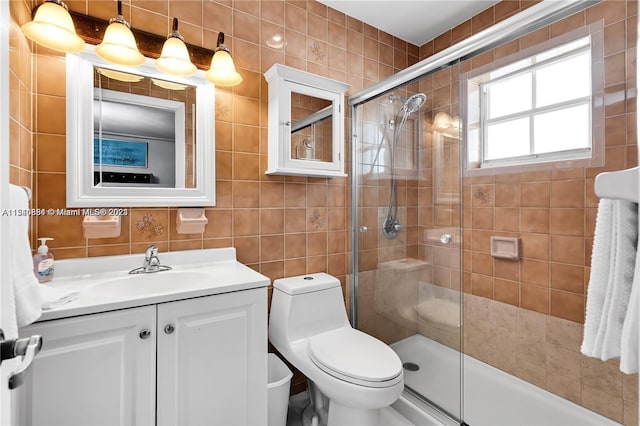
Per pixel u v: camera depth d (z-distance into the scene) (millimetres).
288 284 1659
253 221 1702
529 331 1790
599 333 526
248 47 1701
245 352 1227
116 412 986
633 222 500
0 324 514
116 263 1333
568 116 1627
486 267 1999
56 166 1240
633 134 1346
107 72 1346
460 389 1517
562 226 1653
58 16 1095
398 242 1825
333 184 2023
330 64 2021
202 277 1396
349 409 1336
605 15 1405
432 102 1648
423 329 1695
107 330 973
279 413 1469
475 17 2123
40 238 1188
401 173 1809
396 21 2199
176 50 1335
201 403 1132
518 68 1764
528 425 1602
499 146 1963
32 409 875
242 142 1668
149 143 1421
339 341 1546
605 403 1505
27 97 1140
